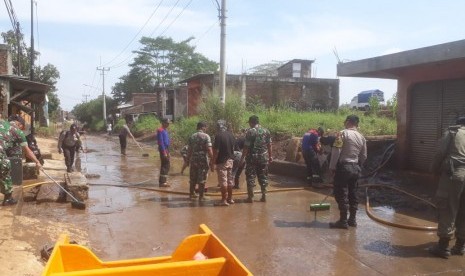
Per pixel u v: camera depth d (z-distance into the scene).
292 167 12.38
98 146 27.75
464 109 9.51
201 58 62.88
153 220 7.39
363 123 17.08
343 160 6.82
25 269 4.54
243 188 10.65
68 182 8.87
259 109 21.12
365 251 5.77
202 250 3.46
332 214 7.94
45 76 38.34
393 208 8.41
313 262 5.34
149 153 21.86
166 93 38.88
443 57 8.53
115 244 6.03
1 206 7.63
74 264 3.12
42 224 6.52
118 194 9.90
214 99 17.86
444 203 5.46
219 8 17.44
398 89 11.34
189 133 19.02
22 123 8.71
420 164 10.81
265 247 5.92
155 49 61.88
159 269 2.76
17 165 8.98
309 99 29.03
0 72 19.27
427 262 5.36
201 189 9.06
